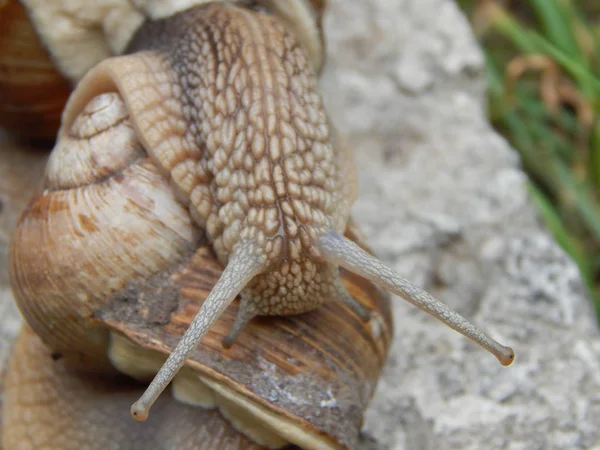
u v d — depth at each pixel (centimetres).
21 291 13
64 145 13
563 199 19
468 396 15
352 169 13
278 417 12
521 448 14
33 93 16
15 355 14
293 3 14
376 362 13
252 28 12
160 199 12
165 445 13
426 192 17
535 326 15
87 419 13
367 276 11
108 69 13
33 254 12
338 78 19
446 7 20
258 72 12
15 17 14
